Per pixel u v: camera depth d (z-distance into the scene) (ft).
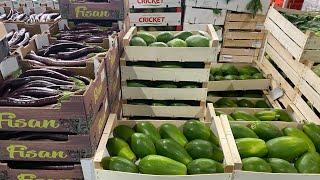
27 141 4.62
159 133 5.92
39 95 4.81
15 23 8.23
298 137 5.76
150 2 11.73
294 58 8.51
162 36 7.91
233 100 9.60
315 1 11.67
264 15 11.52
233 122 6.19
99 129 5.11
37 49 6.84
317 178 4.82
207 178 4.74
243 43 11.87
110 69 6.07
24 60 5.76
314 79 7.38
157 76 7.52
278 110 8.03
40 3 11.09
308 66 7.74
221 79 9.84
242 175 4.83
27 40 7.30
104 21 8.29
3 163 4.84
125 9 8.25
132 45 7.29
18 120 4.35
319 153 5.90
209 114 6.98
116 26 8.09
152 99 7.97
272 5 10.37
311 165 5.12
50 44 7.00
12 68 5.50
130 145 5.48
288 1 12.64
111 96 6.34
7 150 4.70
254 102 9.64
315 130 6.09
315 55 7.63
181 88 7.71
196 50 7.07
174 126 5.92
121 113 8.11
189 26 12.15
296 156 5.40
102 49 6.57
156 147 5.37
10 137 4.68
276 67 10.17
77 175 5.00
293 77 8.52
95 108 4.77
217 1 11.51
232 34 11.82
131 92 7.82
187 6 11.80
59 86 5.02
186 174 4.91
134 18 11.98
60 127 4.43
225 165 4.78
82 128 4.45
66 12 7.98
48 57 6.28
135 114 8.20
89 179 5.01
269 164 5.13
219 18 11.81
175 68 7.36
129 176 4.70
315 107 7.29
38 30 8.26
